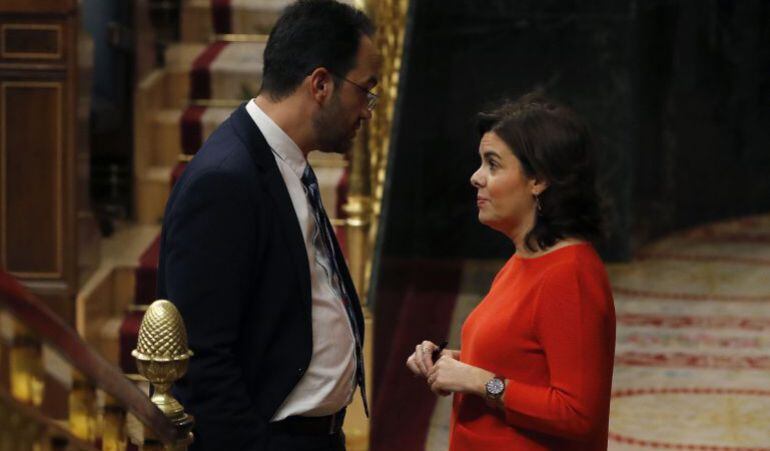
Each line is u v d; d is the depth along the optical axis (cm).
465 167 3186
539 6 3102
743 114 3678
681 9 3459
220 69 2406
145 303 2034
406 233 2908
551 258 992
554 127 992
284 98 1006
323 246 1052
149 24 2364
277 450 1009
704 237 3600
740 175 3725
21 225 1900
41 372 660
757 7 3603
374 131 1884
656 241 3547
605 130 3172
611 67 3122
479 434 1025
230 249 952
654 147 3469
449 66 3134
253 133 998
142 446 894
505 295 1020
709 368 2452
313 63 995
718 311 2875
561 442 1002
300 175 1027
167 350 870
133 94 2242
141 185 2270
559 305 970
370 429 1966
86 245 1938
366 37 1012
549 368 978
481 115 1034
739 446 2039
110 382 742
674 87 3525
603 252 3288
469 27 3111
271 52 1012
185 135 2323
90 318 1912
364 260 1870
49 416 714
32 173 1891
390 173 2100
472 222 3225
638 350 2569
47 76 1880
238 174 965
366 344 1867
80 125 1911
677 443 2050
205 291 945
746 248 3481
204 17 2575
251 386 992
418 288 2984
